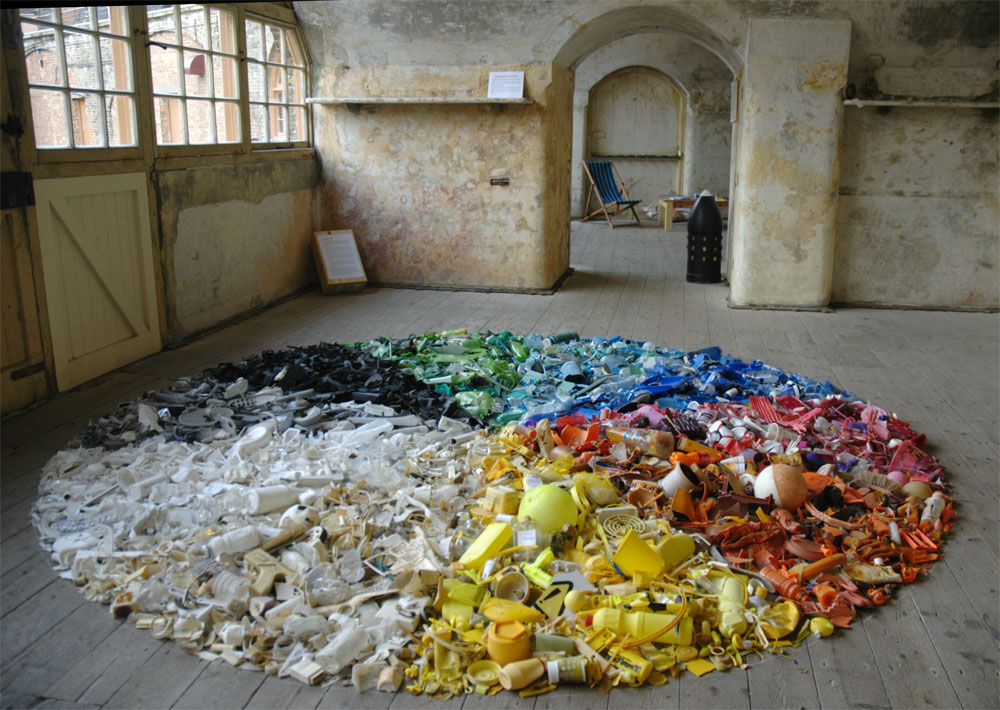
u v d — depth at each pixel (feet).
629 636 8.58
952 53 23.22
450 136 26.50
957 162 24.03
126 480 11.99
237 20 22.30
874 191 24.57
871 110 24.02
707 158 47.34
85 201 16.80
